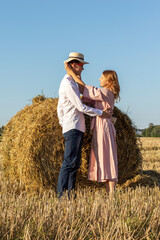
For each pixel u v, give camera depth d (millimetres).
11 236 2812
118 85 4848
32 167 4875
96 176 4762
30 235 2777
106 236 2822
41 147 4875
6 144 5957
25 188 5145
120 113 5496
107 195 4727
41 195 4996
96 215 3412
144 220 3486
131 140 5625
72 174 4527
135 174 6500
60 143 4906
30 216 3211
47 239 2805
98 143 4742
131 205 3945
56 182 4992
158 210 3717
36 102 6066
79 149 4539
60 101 4621
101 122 4750
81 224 3092
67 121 4492
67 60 4707
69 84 4457
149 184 6160
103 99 4727
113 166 4734
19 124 5609
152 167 8109
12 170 5637
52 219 3197
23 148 5012
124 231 2975
